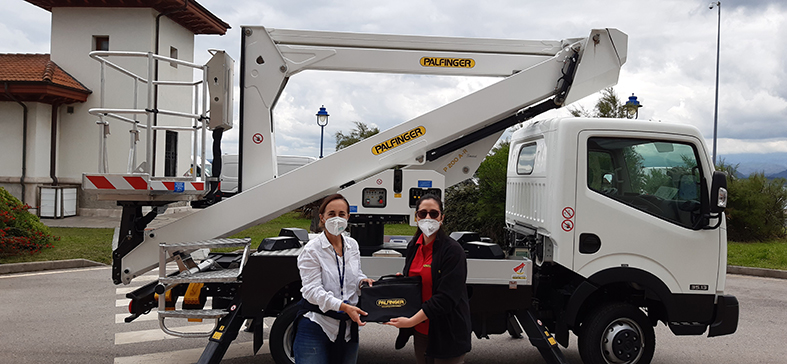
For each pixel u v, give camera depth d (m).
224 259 5.25
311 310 3.12
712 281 4.69
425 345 3.48
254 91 5.10
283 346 4.48
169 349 5.61
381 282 3.23
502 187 12.65
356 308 3.04
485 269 4.52
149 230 4.80
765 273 11.27
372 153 4.93
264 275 4.45
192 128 4.88
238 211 4.85
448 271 3.12
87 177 4.43
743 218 15.77
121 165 17.75
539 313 4.93
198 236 4.82
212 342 4.36
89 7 17.98
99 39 18.27
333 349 3.16
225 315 4.52
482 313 4.57
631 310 4.69
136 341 5.88
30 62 18.30
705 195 4.67
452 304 3.09
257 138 5.11
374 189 4.84
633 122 4.66
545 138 4.88
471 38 5.35
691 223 4.71
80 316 6.85
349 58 5.21
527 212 5.34
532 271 4.63
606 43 5.06
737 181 16.42
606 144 4.64
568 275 4.89
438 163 5.51
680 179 4.73
